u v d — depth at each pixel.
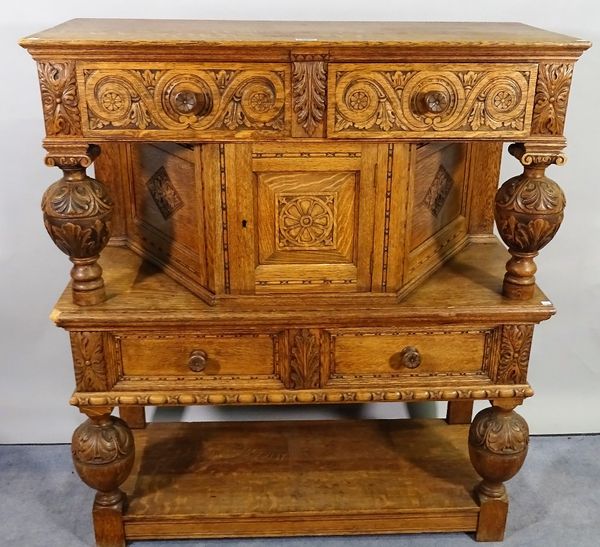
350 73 1.41
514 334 1.63
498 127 1.46
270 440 2.06
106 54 1.37
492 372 1.67
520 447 1.73
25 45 1.35
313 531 1.83
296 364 1.64
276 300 1.61
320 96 1.42
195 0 1.87
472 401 2.11
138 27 1.58
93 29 1.52
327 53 1.38
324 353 1.64
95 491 2.02
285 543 1.84
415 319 1.60
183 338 1.61
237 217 1.54
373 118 1.44
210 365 1.65
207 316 1.57
